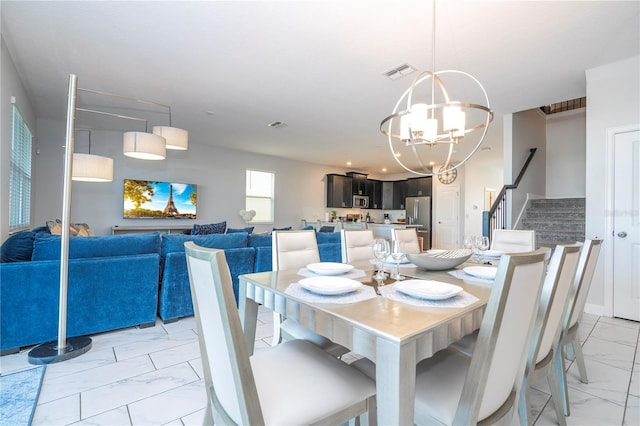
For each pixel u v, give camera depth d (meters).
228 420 0.95
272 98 3.88
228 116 4.60
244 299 1.63
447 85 3.39
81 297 2.39
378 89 3.56
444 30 2.41
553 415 1.63
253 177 7.57
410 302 1.20
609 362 2.20
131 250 2.66
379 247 1.55
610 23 2.31
